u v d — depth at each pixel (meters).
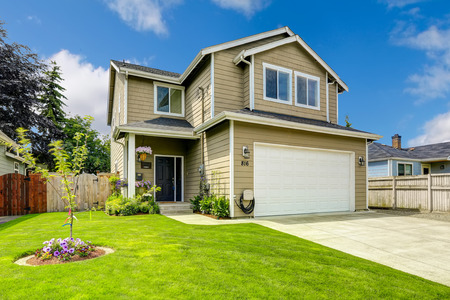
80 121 27.53
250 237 5.75
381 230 7.14
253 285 3.35
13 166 15.44
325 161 10.52
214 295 3.06
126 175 11.45
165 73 13.95
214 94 10.56
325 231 6.91
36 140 22.89
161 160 11.88
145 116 12.64
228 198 8.62
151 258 4.14
